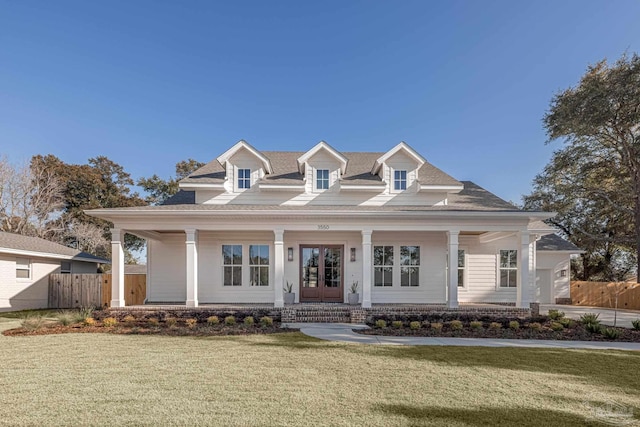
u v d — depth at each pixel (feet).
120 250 39.60
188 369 19.58
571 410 14.34
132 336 29.53
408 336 30.66
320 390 16.35
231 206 44.91
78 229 92.48
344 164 47.93
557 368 20.56
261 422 12.92
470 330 33.58
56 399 14.96
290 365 20.58
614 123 65.62
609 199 69.62
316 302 46.93
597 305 64.64
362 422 13.00
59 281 57.11
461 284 49.21
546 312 52.03
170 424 12.68
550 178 77.82
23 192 87.40
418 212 39.83
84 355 22.70
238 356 22.66
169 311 38.65
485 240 48.21
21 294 52.65
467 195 51.03
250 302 46.78
